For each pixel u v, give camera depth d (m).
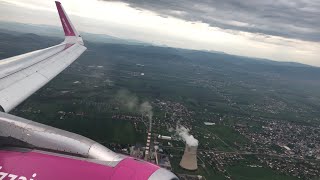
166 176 10.60
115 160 11.31
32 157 11.38
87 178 10.25
